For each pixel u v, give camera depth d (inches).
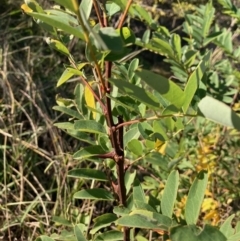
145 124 10.0
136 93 7.1
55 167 23.4
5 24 32.0
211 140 19.0
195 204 8.3
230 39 16.6
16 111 26.4
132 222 7.4
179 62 13.1
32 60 29.4
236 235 7.3
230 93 16.1
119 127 9.2
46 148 26.0
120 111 10.2
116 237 11.2
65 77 9.2
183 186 18.3
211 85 16.0
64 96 28.9
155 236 18.8
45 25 9.1
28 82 27.6
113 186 10.9
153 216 7.6
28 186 24.0
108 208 22.1
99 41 5.7
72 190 22.1
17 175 24.1
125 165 10.8
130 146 9.9
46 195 22.0
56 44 8.9
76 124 9.7
